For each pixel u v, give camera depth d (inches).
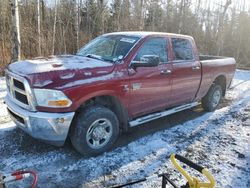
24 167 137.3
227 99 296.8
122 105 159.5
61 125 133.3
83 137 143.6
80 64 148.9
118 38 179.6
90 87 139.6
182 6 856.9
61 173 134.1
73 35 676.7
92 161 146.3
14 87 146.2
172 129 198.1
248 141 181.9
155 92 177.6
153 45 177.0
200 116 232.4
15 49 345.7
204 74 219.8
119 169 140.0
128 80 157.6
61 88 130.7
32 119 133.5
